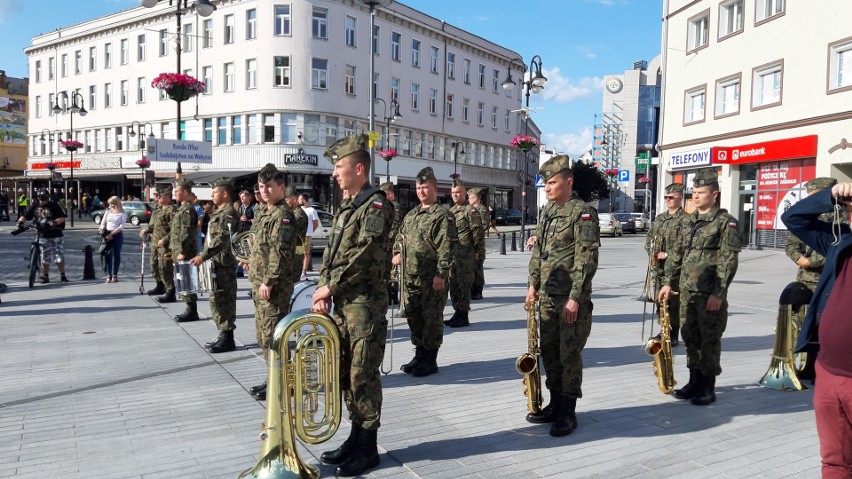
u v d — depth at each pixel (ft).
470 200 36.96
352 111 130.93
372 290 13.01
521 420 16.03
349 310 12.92
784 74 70.90
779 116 71.77
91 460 13.44
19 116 213.46
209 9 47.96
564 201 15.34
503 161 184.03
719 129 82.23
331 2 125.29
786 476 12.62
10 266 52.90
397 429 15.37
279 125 123.03
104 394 18.12
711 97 83.71
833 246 9.44
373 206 12.85
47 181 173.17
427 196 21.11
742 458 13.51
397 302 26.55
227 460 13.48
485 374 20.59
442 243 20.24
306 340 12.14
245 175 120.47
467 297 28.58
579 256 14.33
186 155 47.75
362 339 12.75
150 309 32.53
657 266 24.91
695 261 17.26
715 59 82.84
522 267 56.59
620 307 34.73
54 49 163.43
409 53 145.18
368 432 12.86
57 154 165.37
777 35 71.92
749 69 76.59
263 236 18.13
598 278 48.96
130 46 144.77
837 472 9.12
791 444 14.30
